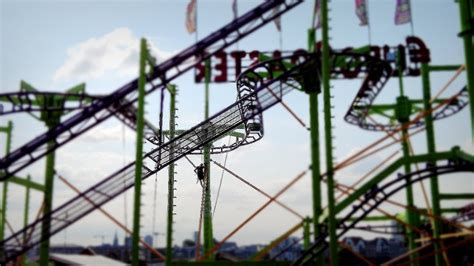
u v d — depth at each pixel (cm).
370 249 7750
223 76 2023
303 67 2041
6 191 2548
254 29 2033
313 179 1847
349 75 2050
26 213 2650
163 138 2842
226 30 2023
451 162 1856
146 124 2266
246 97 2389
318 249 1866
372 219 2164
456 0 1917
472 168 1800
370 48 2050
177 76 2042
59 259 4162
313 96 1991
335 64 2030
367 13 2036
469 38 1838
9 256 1828
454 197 2078
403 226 2505
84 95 2055
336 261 1658
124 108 2088
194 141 2652
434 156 1802
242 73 2066
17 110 2067
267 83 2091
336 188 1769
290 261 1795
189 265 1716
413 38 2072
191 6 2030
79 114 2033
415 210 1870
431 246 2417
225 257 3378
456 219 2452
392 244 7731
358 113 2570
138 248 1739
